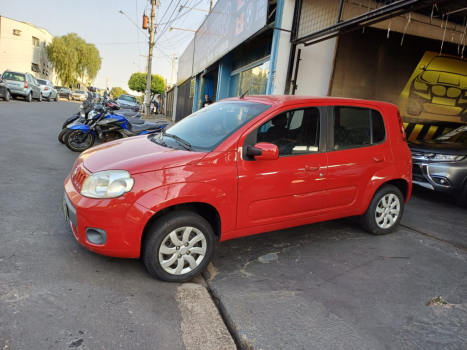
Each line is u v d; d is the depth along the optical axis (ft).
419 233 14.82
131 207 8.84
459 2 21.81
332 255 12.14
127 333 7.47
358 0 24.26
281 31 25.27
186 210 9.71
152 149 10.57
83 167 10.11
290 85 25.93
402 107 28.86
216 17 42.86
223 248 12.28
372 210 13.51
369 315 8.75
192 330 7.84
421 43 27.86
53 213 13.32
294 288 9.82
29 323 7.35
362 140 12.95
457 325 8.52
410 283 10.50
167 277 9.50
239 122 10.96
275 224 11.21
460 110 30.71
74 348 6.85
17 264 9.50
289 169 10.99
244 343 7.50
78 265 9.89
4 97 61.57
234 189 10.02
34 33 146.51
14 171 18.42
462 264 12.03
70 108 74.28
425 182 19.75
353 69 26.66
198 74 58.08
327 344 7.58
